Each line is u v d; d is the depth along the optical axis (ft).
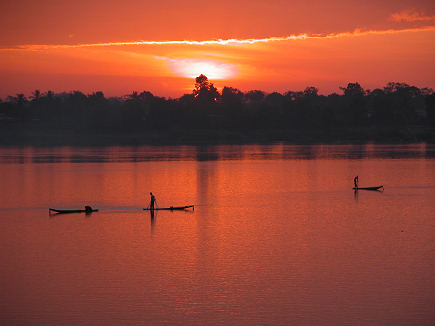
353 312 196.75
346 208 422.00
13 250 284.00
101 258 266.77
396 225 348.59
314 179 655.35
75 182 629.10
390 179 646.74
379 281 228.84
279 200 471.62
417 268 246.68
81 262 259.60
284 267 249.55
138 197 496.23
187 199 482.28
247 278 233.96
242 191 538.88
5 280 232.12
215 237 314.35
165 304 204.95
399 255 269.23
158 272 242.78
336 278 233.14
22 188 571.28
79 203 459.32
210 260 262.26
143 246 291.99
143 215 394.52
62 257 268.82
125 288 222.07
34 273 241.96
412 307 200.95
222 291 218.18
